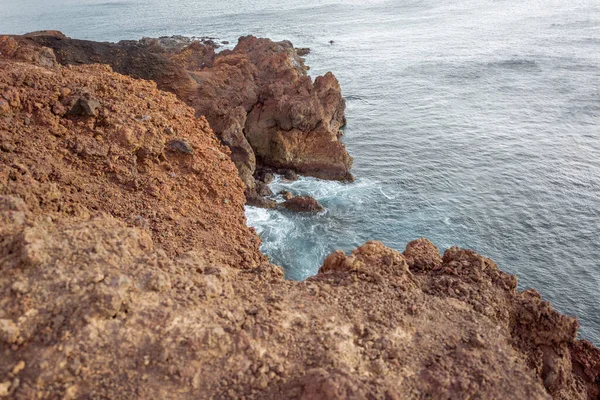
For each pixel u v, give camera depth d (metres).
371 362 9.28
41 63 22.17
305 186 42.84
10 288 8.17
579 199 40.81
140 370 7.95
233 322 9.17
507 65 83.12
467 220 38.09
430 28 120.00
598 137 53.19
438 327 10.63
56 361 7.54
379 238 35.88
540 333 11.66
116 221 10.98
